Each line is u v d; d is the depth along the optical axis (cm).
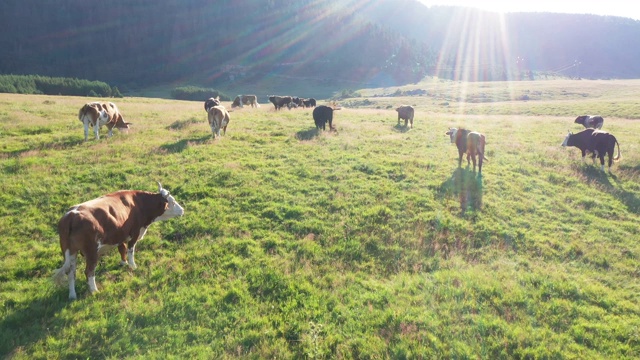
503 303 886
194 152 1847
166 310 825
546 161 1964
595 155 1967
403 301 877
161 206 1033
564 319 835
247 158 1809
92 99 4953
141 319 796
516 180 1689
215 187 1465
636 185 1692
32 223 1165
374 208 1340
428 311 844
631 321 838
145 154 1773
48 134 2156
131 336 752
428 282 955
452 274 991
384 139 2322
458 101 7750
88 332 756
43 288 890
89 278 858
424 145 2227
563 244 1186
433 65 19312
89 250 838
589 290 945
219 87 16675
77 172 1519
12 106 2973
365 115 3594
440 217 1302
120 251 970
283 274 967
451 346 747
